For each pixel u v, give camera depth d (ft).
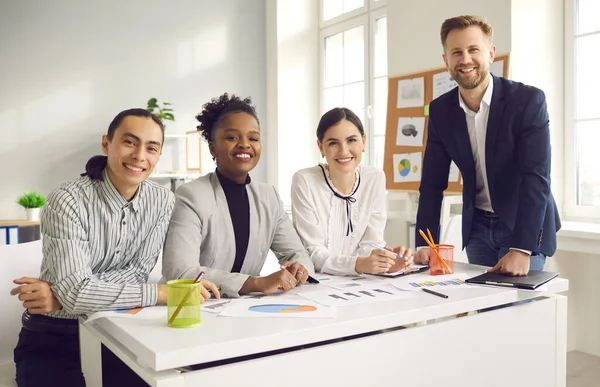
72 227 4.33
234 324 3.45
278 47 15.81
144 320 3.61
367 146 14.80
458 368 4.07
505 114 5.77
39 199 13.24
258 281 4.45
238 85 16.17
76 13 14.38
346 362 3.51
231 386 3.11
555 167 9.95
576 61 9.86
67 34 14.29
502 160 5.87
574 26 9.84
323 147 6.09
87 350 4.15
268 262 12.69
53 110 14.19
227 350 3.10
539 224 5.24
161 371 3.05
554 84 9.95
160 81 15.30
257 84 16.40
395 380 3.74
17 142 13.87
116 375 4.83
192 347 3.00
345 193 6.24
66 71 14.29
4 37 13.71
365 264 5.23
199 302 3.47
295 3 15.97
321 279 5.14
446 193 10.64
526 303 4.50
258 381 3.19
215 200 5.13
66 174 14.34
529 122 5.61
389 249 5.55
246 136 5.11
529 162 5.52
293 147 16.07
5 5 13.70
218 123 5.17
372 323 3.61
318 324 3.43
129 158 4.42
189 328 3.37
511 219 5.95
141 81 15.07
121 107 14.88
